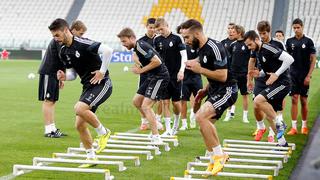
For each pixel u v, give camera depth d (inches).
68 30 945.5
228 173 869.2
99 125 984.3
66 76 1002.7
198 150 1166.3
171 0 5629.9
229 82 908.6
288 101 2268.7
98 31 5531.5
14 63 4562.0
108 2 5762.8
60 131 1386.6
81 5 5777.6
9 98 2161.7
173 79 1364.4
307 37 1395.2
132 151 1055.0
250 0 5477.4
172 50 1364.4
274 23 5206.7
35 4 5861.2
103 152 1090.1
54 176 894.4
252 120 1712.6
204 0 5561.0
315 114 1808.6
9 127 1438.2
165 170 959.0
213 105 897.5
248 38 1160.2
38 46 5369.1
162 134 1382.9
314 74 3806.6
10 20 5738.2
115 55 5113.2
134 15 5615.2
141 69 1147.3
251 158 1095.0
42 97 1301.7
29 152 1103.0
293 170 973.2
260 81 1301.7
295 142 1275.8
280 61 1132.5
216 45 881.5
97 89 969.5
